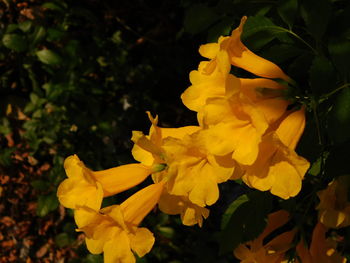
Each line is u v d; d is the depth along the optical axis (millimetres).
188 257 593
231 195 593
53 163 629
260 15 288
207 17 342
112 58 632
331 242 286
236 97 195
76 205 231
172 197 249
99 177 249
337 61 239
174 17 668
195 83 223
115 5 655
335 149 245
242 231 266
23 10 612
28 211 636
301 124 219
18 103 644
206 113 198
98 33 623
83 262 552
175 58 655
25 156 631
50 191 604
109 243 238
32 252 640
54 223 634
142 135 237
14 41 590
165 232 581
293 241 282
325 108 250
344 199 261
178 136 244
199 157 212
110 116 610
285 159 202
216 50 236
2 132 639
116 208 228
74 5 635
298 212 356
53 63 577
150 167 257
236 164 202
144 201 247
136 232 238
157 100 655
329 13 255
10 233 644
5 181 632
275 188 200
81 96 594
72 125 602
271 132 196
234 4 337
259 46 284
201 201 208
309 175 313
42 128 612
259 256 274
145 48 661
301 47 299
